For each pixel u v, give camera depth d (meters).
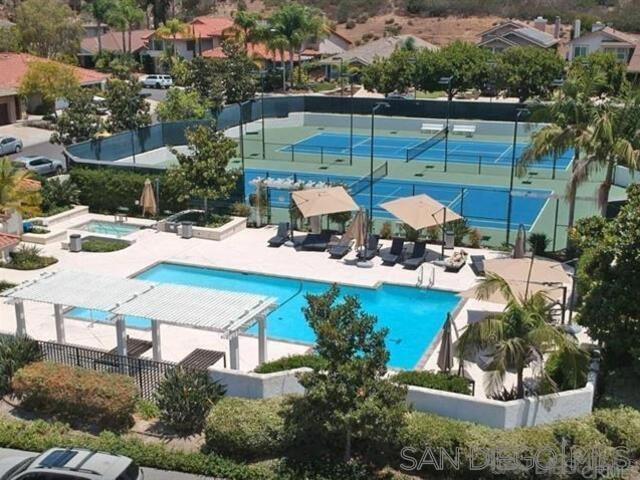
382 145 59.62
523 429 18.19
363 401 16.66
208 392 19.98
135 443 18.72
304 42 92.06
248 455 18.52
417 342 25.45
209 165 35.19
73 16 87.38
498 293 22.66
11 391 21.62
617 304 19.94
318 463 17.80
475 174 50.03
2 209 32.59
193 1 133.38
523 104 61.59
